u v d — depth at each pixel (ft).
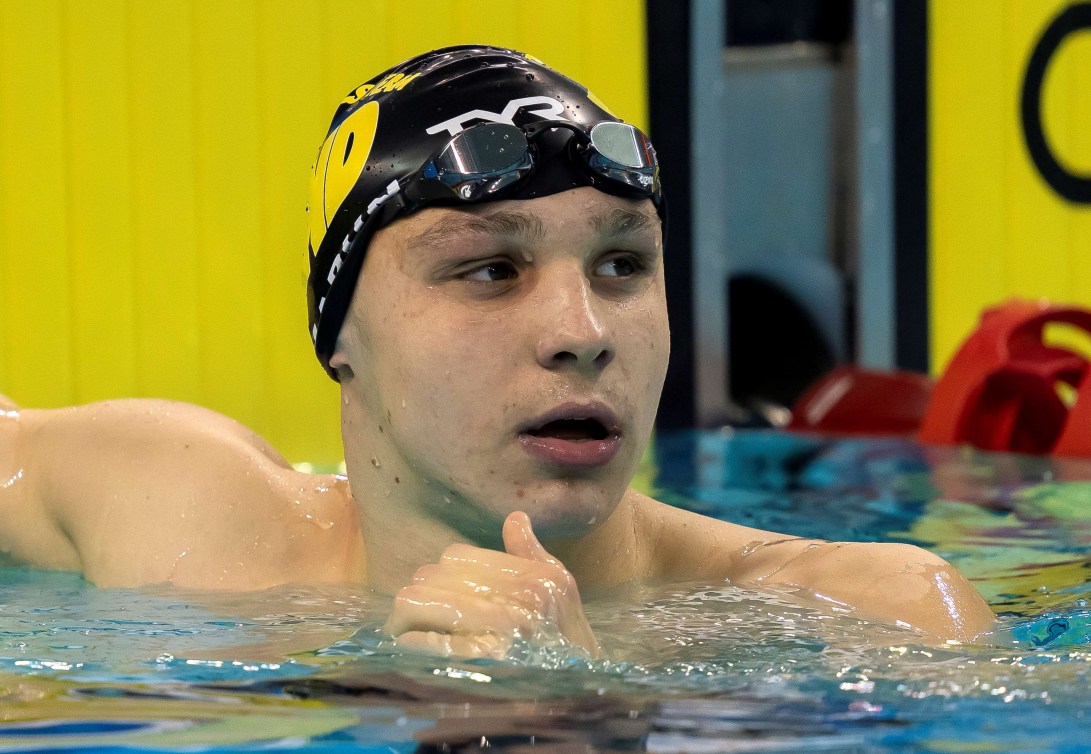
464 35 59.06
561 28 59.93
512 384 17.17
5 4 54.44
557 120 17.81
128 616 19.53
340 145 19.42
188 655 16.51
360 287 18.99
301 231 57.57
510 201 17.49
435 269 17.81
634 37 60.39
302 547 22.39
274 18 56.95
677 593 19.51
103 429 25.25
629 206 17.85
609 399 17.17
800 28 64.34
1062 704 13.73
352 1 57.72
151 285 56.18
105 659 16.34
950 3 64.54
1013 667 15.34
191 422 25.17
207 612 19.72
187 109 56.29
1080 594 21.44
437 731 12.96
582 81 60.08
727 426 61.36
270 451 25.86
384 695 14.29
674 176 60.59
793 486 36.83
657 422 60.59
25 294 55.11
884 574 18.92
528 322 17.17
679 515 22.04
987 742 12.45
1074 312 44.42
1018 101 65.41
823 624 17.62
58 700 14.39
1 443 26.05
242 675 15.33
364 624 18.17
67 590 22.36
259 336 57.31
